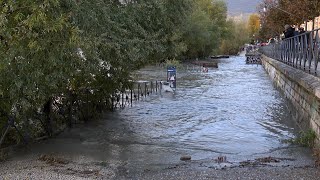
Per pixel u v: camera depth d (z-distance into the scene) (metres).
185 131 15.77
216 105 23.05
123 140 13.97
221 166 10.58
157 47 14.87
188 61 74.31
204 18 75.44
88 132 15.22
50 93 11.49
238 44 126.69
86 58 10.66
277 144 13.39
